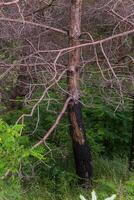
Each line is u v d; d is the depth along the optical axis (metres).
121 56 5.87
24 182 5.19
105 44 5.82
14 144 4.04
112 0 5.20
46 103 6.04
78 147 5.61
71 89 5.36
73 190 5.51
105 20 5.77
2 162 4.00
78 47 4.89
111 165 6.04
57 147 6.11
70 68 5.29
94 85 5.79
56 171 5.73
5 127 4.06
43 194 5.24
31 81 5.57
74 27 5.21
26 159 4.73
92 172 5.70
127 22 5.30
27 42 5.48
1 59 5.49
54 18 5.72
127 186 4.77
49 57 5.32
